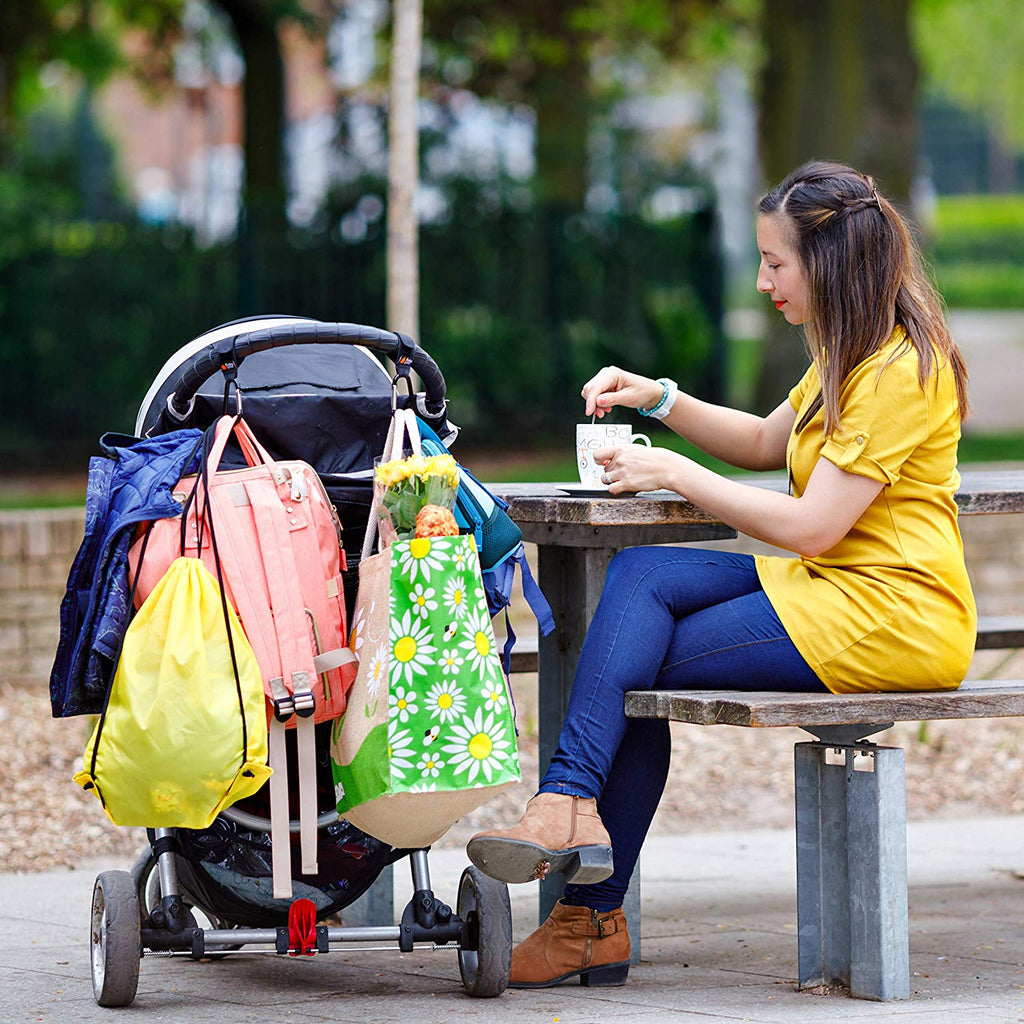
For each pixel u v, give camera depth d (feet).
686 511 24.02
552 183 103.50
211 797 20.63
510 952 23.36
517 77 105.81
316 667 21.38
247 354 22.57
